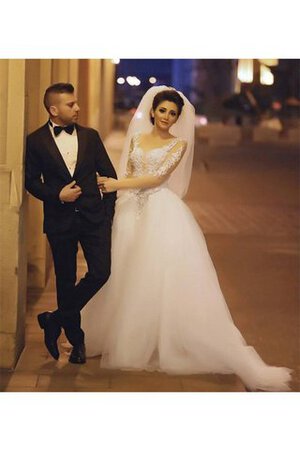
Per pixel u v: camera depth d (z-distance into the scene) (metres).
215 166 23.02
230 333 6.43
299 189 18.50
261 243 12.07
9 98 6.09
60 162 6.15
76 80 13.88
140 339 6.44
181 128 6.66
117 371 6.44
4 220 6.20
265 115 41.91
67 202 6.21
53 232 6.26
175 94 6.48
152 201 6.50
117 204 6.63
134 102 48.44
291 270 10.41
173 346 6.43
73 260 6.34
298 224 13.84
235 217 14.34
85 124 17.67
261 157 26.22
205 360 6.41
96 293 6.57
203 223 13.59
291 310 8.58
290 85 45.50
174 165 6.46
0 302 6.31
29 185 6.24
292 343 7.48
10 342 6.34
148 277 6.43
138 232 6.49
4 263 6.26
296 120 41.88
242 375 6.30
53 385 6.08
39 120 8.55
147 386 6.14
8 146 6.13
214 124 41.75
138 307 6.42
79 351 6.54
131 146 6.53
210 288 6.47
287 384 6.30
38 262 8.84
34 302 8.35
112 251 6.54
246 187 18.58
